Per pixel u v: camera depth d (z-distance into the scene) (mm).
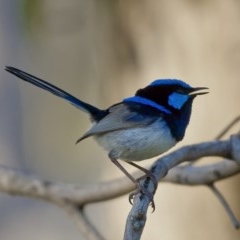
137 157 8883
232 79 12352
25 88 25891
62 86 23969
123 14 13242
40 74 24500
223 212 12320
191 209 12445
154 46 12992
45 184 9500
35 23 13953
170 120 8797
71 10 14180
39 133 25672
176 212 12508
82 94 22938
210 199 12344
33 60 24375
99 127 8672
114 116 8742
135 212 6676
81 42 22328
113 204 13547
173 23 12797
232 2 12359
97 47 13797
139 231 6625
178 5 12727
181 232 12477
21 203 26406
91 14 13758
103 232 22156
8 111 25891
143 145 8672
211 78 12469
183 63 12727
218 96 12367
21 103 25984
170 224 12531
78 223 9438
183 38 12711
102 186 9242
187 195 12461
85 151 25125
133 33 13195
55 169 25547
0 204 26219
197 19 12602
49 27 14141
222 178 8789
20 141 25812
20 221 26281
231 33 12398
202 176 8812
